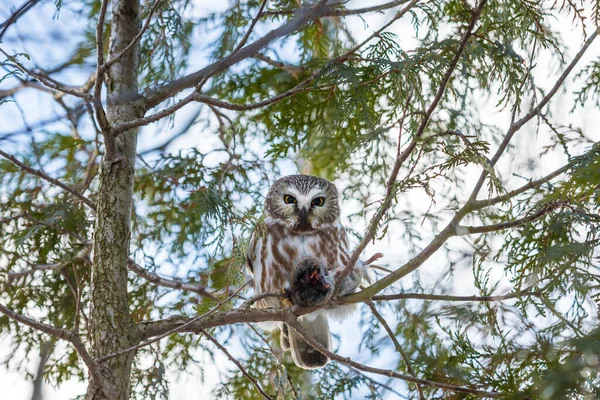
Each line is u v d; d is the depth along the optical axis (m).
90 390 8.30
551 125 9.20
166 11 10.31
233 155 12.35
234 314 9.23
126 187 9.48
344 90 10.93
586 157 8.17
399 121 8.96
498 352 8.52
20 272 11.70
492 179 8.41
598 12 8.88
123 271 9.14
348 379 11.57
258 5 11.22
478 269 9.16
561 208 8.52
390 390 10.16
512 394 8.23
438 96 8.38
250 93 13.73
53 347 12.31
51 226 11.29
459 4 10.34
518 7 9.18
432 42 9.16
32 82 11.50
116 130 9.12
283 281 13.10
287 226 13.23
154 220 12.74
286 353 13.64
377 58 9.27
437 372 9.27
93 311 8.90
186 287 12.24
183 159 12.32
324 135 11.69
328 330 12.34
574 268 8.15
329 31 12.16
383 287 9.21
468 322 9.07
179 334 12.53
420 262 8.99
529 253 8.67
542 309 8.53
